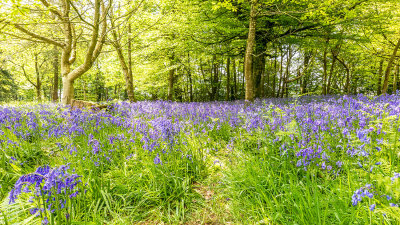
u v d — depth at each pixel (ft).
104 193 9.63
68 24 27.48
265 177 10.14
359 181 8.61
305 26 41.24
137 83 66.90
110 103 26.55
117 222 8.85
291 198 8.25
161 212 9.74
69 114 17.85
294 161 10.90
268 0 30.07
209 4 37.78
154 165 11.26
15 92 106.63
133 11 22.85
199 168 12.84
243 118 18.86
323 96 39.63
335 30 44.86
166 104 29.84
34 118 18.62
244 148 15.05
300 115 16.22
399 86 77.20
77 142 14.76
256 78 46.09
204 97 99.30
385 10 38.34
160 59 54.90
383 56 52.47
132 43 44.65
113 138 13.88
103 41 27.71
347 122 12.93
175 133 12.89
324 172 10.53
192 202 10.50
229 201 10.18
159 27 37.09
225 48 50.52
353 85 93.15
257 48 45.80
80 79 99.40
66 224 7.29
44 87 126.62
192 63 68.54
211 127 18.15
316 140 11.44
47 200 7.02
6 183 10.35
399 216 5.34
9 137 14.39
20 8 15.10
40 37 25.27
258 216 8.70
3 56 35.29
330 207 8.07
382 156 9.02
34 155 13.83
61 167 6.61
